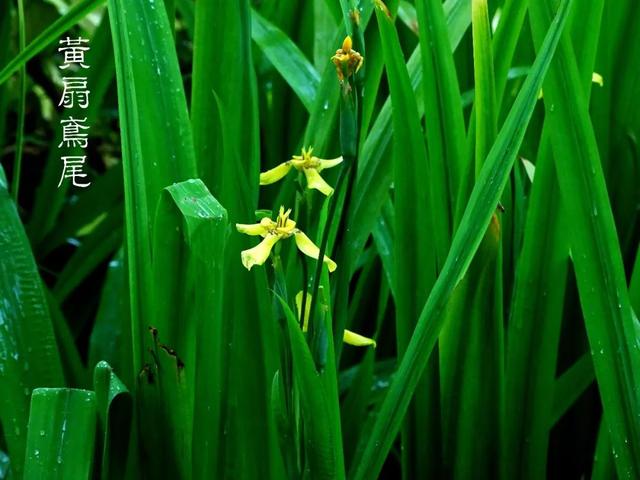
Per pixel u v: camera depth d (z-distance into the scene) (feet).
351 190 2.71
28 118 6.46
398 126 3.06
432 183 3.08
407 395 2.87
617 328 2.96
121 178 4.68
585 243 2.97
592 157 2.94
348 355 4.04
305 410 2.68
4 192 3.35
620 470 3.01
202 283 2.83
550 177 3.10
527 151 3.78
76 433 2.87
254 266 2.92
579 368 3.40
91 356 3.93
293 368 2.73
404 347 3.16
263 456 3.00
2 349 3.16
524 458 3.25
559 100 2.95
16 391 3.15
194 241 2.77
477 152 2.97
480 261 3.01
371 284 4.07
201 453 2.97
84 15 3.26
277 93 4.24
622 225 3.79
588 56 3.09
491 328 3.08
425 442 3.22
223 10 3.29
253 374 2.96
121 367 3.71
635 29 3.64
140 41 3.09
